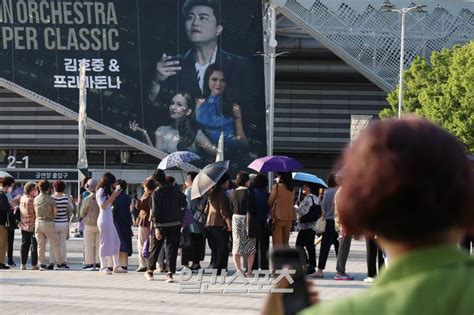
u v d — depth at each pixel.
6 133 103.19
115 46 84.94
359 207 2.72
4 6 84.31
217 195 22.86
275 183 24.47
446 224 2.70
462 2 88.44
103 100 85.69
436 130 2.76
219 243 22.86
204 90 85.00
